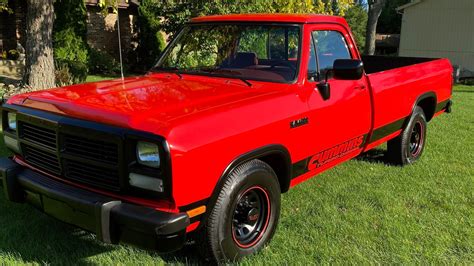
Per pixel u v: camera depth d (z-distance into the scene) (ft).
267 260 11.88
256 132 11.37
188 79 14.23
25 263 11.28
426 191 17.17
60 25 52.85
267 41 14.20
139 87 12.85
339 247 12.76
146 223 9.38
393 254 12.42
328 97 14.01
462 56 83.41
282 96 12.53
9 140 12.85
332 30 15.17
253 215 11.99
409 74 18.89
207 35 15.44
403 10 86.48
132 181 9.93
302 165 13.56
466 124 29.91
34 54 34.83
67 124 10.56
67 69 42.57
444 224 14.37
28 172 11.88
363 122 16.01
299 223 14.16
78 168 10.75
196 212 10.23
